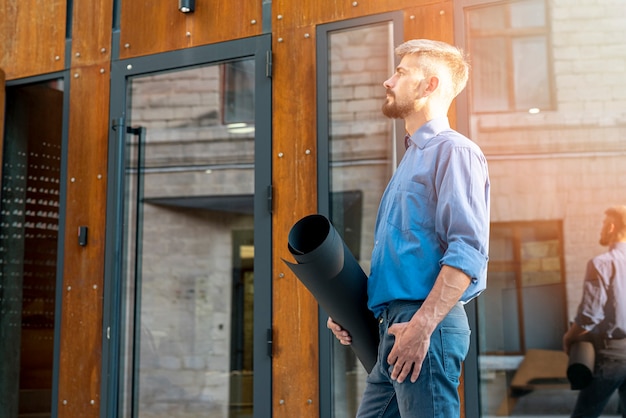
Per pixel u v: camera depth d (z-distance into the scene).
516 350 2.71
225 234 3.47
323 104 2.78
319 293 1.71
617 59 2.76
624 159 2.75
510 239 2.81
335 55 2.80
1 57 3.43
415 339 1.54
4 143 3.39
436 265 1.64
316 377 2.67
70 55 3.28
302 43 2.84
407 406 1.59
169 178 3.27
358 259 2.74
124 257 3.19
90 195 3.16
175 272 3.58
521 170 2.80
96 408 3.03
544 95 2.79
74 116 3.23
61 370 3.12
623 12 2.76
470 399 2.54
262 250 2.82
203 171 3.25
